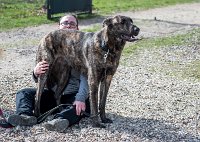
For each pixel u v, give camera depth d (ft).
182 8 77.20
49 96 24.45
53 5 62.34
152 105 27.25
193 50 45.24
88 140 21.39
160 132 22.70
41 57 23.26
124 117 24.80
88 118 24.02
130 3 79.20
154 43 48.21
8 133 21.98
